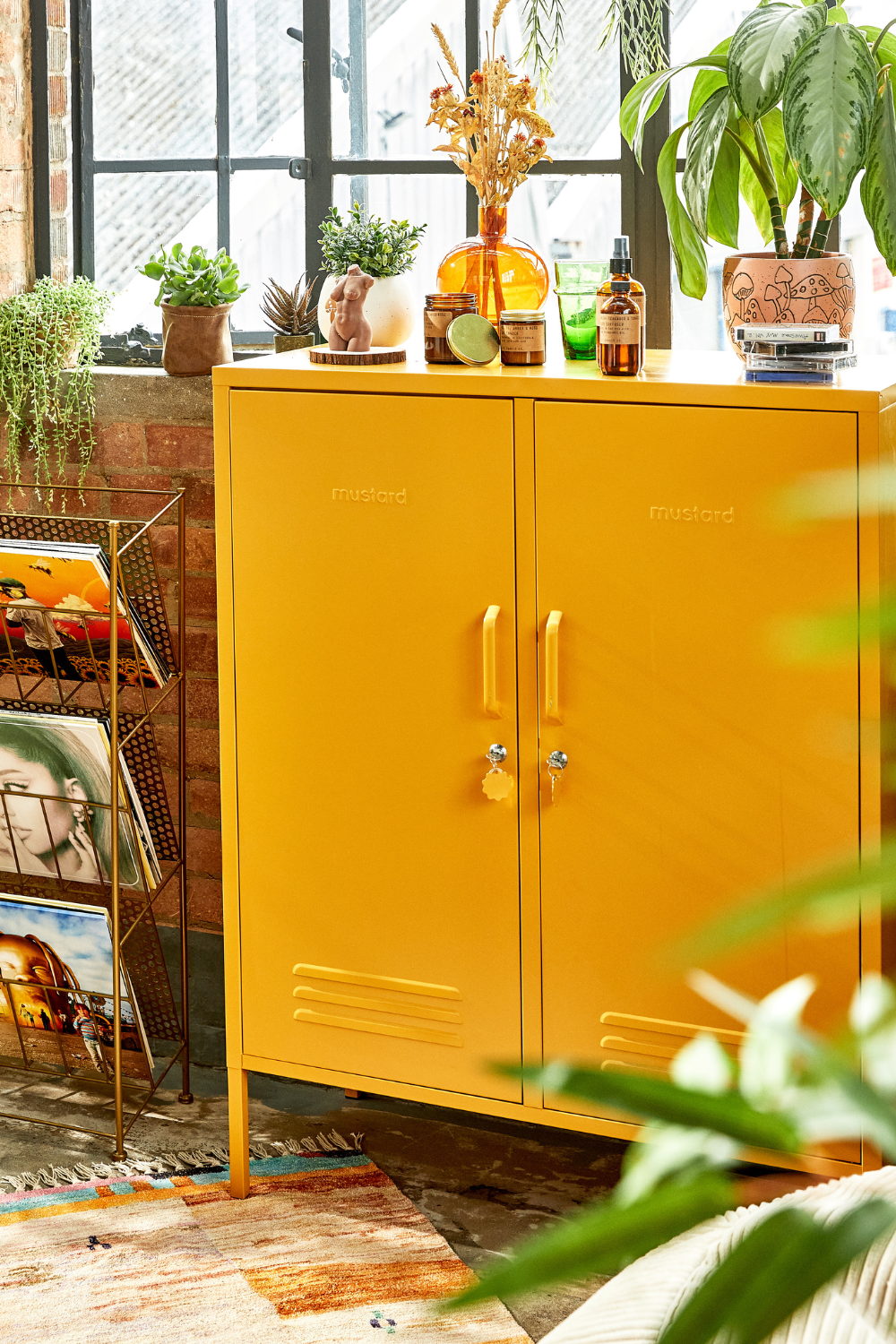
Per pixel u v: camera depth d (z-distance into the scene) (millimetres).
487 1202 2350
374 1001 2221
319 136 2773
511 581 2018
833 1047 450
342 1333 1994
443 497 2035
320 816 2207
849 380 1896
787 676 1884
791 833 1919
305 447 2109
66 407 2793
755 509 1862
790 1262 379
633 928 2031
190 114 2852
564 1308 2072
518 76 2352
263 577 2176
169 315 2676
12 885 2900
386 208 2764
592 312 2156
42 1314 2047
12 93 2818
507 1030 2139
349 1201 2344
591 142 2604
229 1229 2262
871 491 435
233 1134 2346
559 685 2008
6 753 2502
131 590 2545
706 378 1922
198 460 2734
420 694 2107
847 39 1915
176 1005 2953
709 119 2096
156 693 2867
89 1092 2744
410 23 2686
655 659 1952
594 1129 2104
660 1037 2031
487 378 1975
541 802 2055
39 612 2438
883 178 2020
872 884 348
